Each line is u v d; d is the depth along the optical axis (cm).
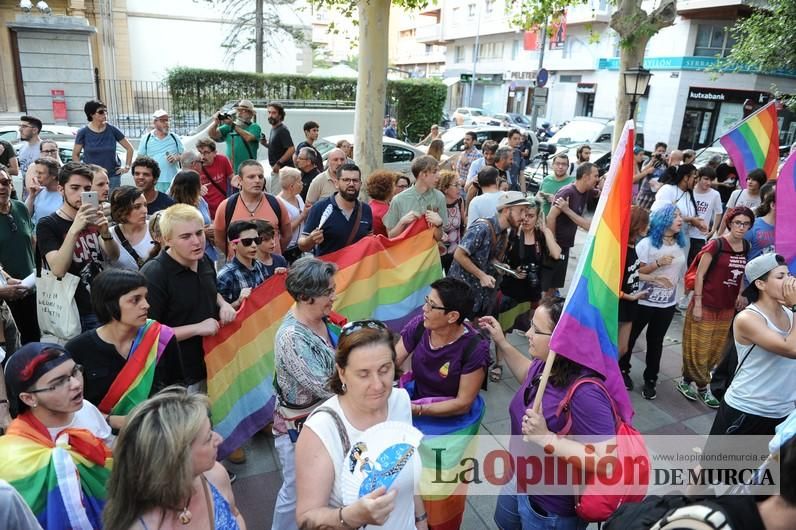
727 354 474
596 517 224
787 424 232
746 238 522
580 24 3562
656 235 470
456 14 4944
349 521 180
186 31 2827
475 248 464
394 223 565
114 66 2616
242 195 498
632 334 499
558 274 596
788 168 466
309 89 2120
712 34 2781
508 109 4372
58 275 347
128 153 851
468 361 287
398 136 2161
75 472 208
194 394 182
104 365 270
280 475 374
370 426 211
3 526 170
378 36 949
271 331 387
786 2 1421
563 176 786
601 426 224
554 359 246
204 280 345
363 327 212
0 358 312
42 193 532
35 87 1594
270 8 2564
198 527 180
